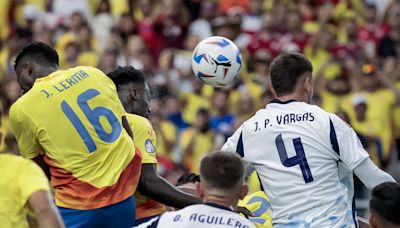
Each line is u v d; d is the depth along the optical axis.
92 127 23.11
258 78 50.75
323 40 54.06
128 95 25.25
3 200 19.00
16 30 56.81
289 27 54.75
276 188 22.72
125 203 23.09
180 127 48.84
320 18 55.88
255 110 47.72
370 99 49.22
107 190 22.89
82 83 23.61
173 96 50.88
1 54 54.78
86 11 59.12
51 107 23.09
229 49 25.31
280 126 22.80
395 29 57.50
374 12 59.19
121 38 56.69
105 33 56.88
